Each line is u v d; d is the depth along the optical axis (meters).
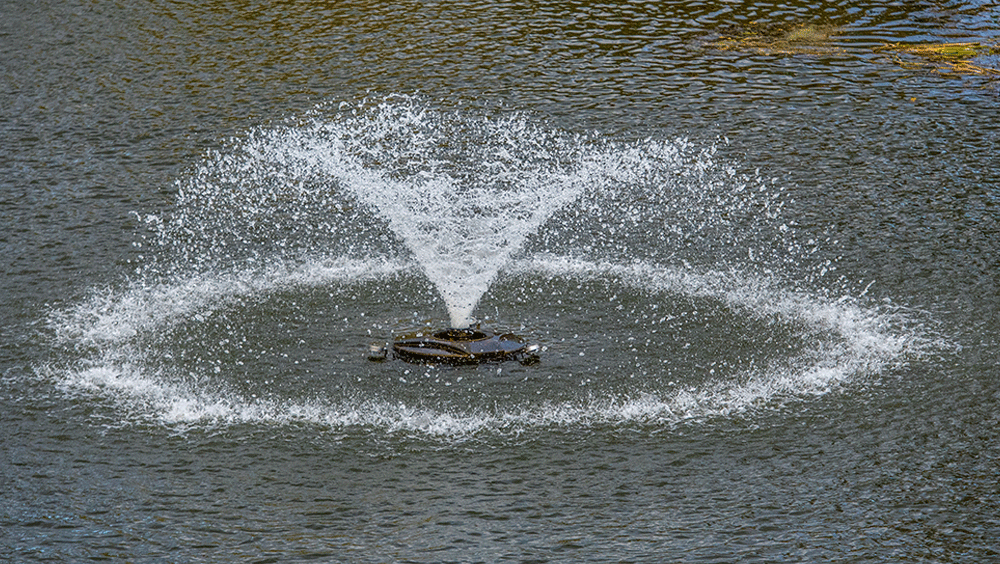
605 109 37.88
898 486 19.30
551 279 26.48
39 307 25.52
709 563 17.45
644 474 19.56
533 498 18.95
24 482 19.34
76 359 23.11
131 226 30.06
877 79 40.41
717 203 31.33
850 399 21.70
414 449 20.12
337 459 19.89
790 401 21.62
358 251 28.38
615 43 43.81
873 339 23.92
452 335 22.92
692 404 21.42
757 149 34.78
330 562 17.38
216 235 29.53
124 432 20.67
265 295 25.66
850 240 28.94
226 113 37.81
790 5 48.69
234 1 49.00
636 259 27.91
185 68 41.69
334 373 22.27
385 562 17.41
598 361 22.69
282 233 29.64
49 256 28.25
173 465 19.78
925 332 24.23
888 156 34.09
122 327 24.45
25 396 21.81
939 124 36.38
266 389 21.84
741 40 44.34
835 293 26.11
